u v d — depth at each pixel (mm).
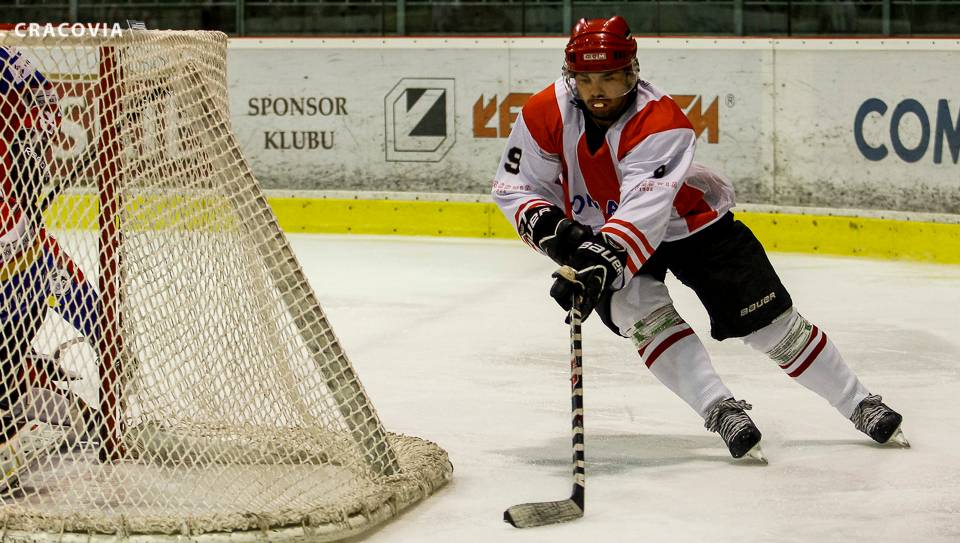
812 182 22703
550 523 7648
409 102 24719
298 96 25219
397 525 7680
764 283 9203
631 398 11617
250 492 7719
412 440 9125
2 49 7977
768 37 22734
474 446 9789
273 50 25141
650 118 8578
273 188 25562
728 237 9266
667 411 11086
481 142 24516
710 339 14750
